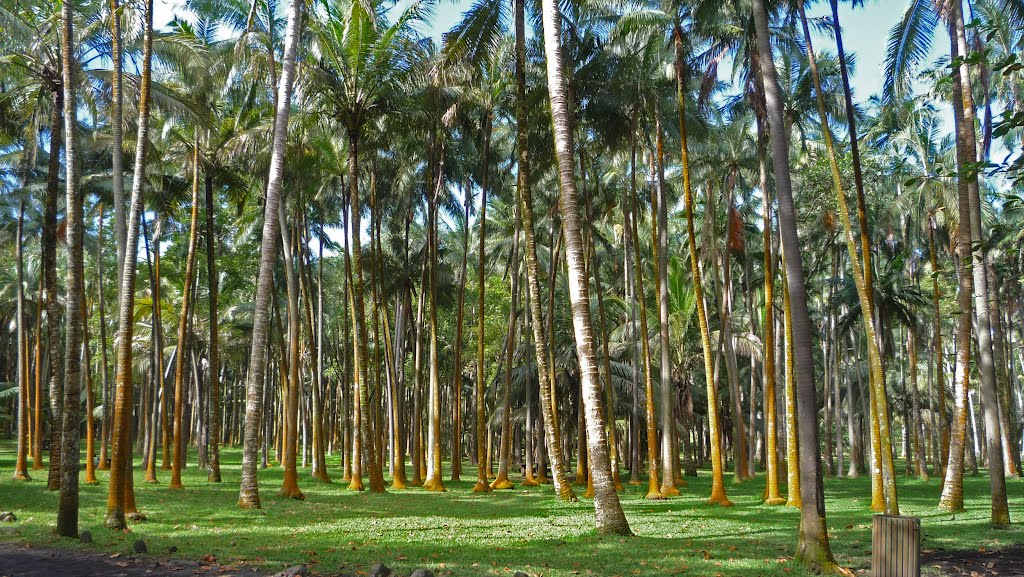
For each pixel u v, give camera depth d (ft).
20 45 57.47
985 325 50.57
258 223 107.34
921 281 128.77
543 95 72.02
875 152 84.79
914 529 23.66
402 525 46.75
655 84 71.56
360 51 71.00
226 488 75.92
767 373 67.72
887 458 51.55
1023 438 166.30
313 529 44.37
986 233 86.12
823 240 104.47
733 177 85.87
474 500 66.90
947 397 145.38
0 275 147.95
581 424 95.50
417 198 102.32
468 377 165.89
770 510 59.06
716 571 30.50
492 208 129.08
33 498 60.18
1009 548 38.45
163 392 107.14
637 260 77.71
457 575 28.71
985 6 60.44
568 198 42.63
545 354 67.72
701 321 65.51
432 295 83.87
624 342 114.01
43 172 92.79
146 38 46.11
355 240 77.71
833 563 30.96
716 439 64.34
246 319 130.11
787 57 66.64
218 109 81.76
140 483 82.28
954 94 53.72
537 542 38.99
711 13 61.46
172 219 103.86
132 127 72.23
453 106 76.79
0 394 142.72
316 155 82.28
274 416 183.93
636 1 67.72
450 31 63.46
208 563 31.24
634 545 37.93
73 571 28.86
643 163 96.37
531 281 67.31
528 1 65.87
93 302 131.75
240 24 71.51
